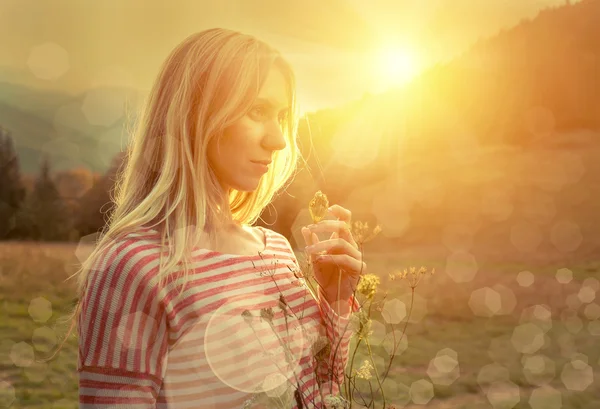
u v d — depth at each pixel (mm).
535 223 16641
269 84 1271
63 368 5891
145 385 1108
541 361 6633
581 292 10719
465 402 5125
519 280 11938
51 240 17250
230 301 1200
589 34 27516
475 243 16328
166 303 1139
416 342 7066
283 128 1415
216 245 1277
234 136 1247
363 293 1146
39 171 18406
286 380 1161
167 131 1230
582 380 5973
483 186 19359
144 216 1197
